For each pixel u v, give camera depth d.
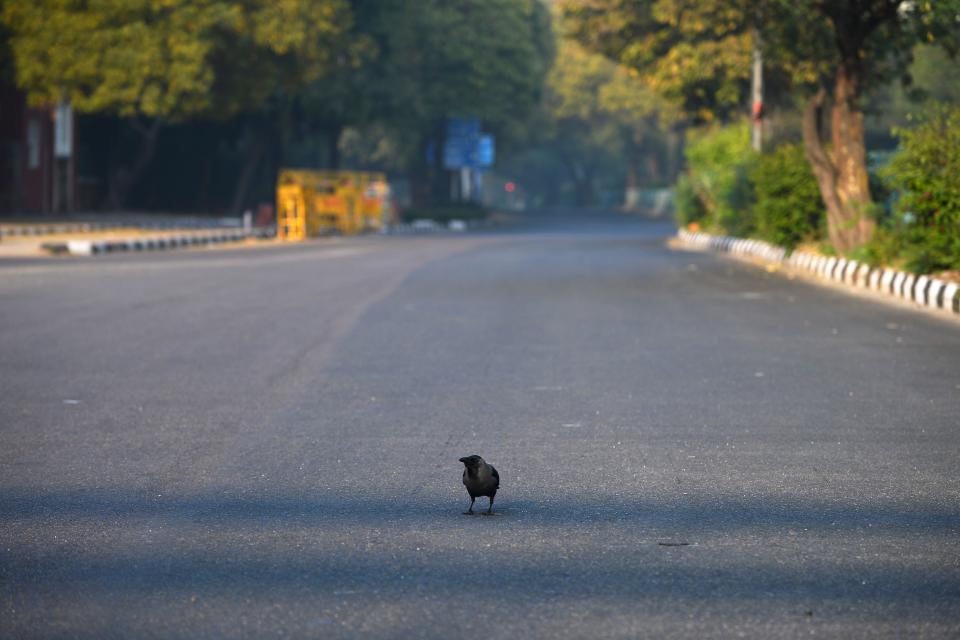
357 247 140.00
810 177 106.62
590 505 24.11
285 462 28.36
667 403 36.47
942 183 72.31
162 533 22.11
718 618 17.22
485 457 28.89
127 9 171.12
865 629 16.77
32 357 46.06
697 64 129.50
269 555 20.58
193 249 132.75
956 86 118.06
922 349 48.88
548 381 40.81
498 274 92.00
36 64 168.50
